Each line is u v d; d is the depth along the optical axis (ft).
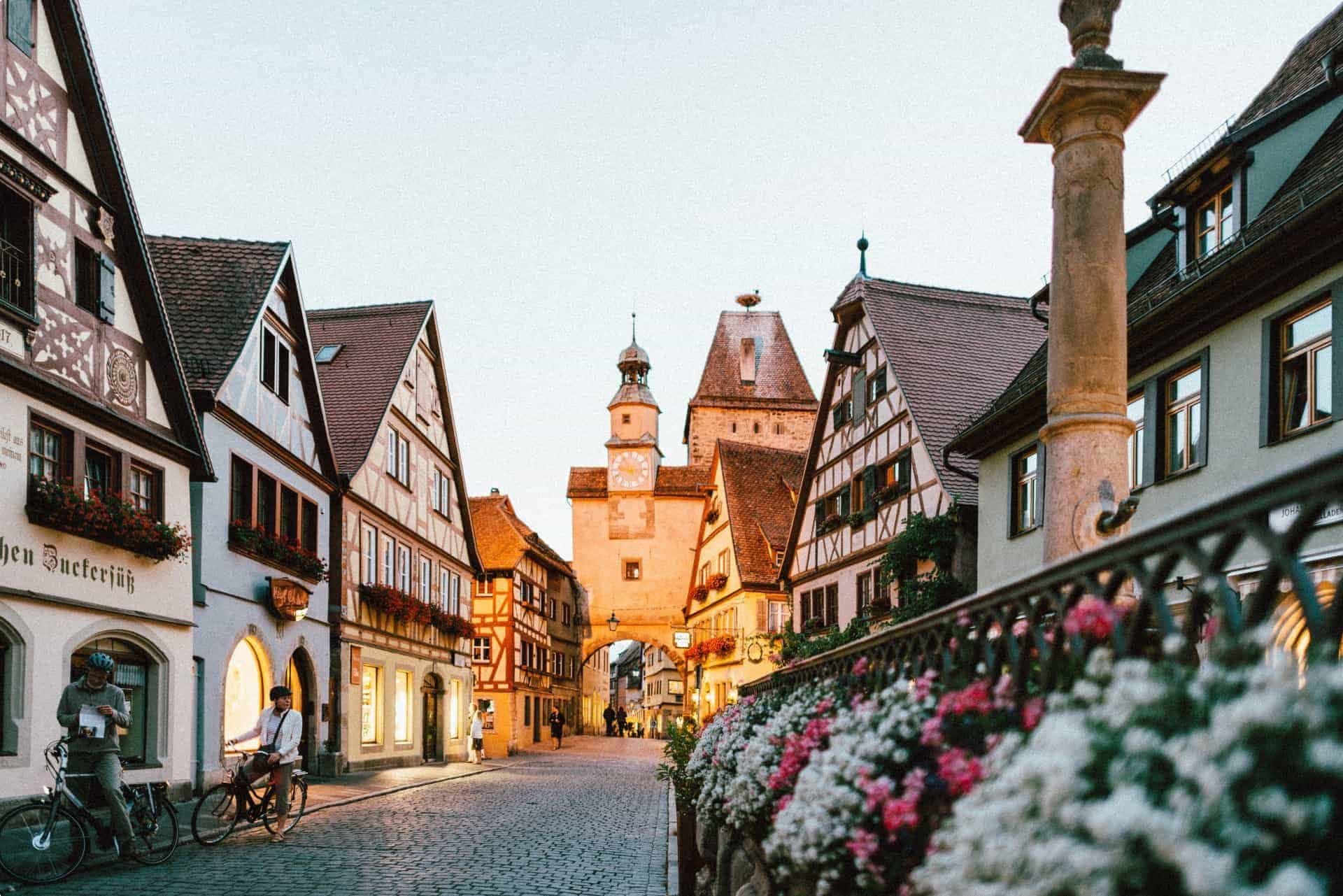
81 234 46.14
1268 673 5.55
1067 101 17.72
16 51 42.47
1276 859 5.08
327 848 37.60
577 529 196.13
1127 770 5.85
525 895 29.17
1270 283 38.09
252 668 64.03
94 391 46.32
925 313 86.48
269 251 68.03
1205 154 43.24
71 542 43.32
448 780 75.77
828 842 10.64
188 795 52.21
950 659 11.23
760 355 239.91
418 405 98.27
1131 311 47.60
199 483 55.98
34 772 40.27
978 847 6.73
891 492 79.05
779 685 22.95
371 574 84.79
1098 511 16.67
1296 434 36.81
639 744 169.68
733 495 137.59
